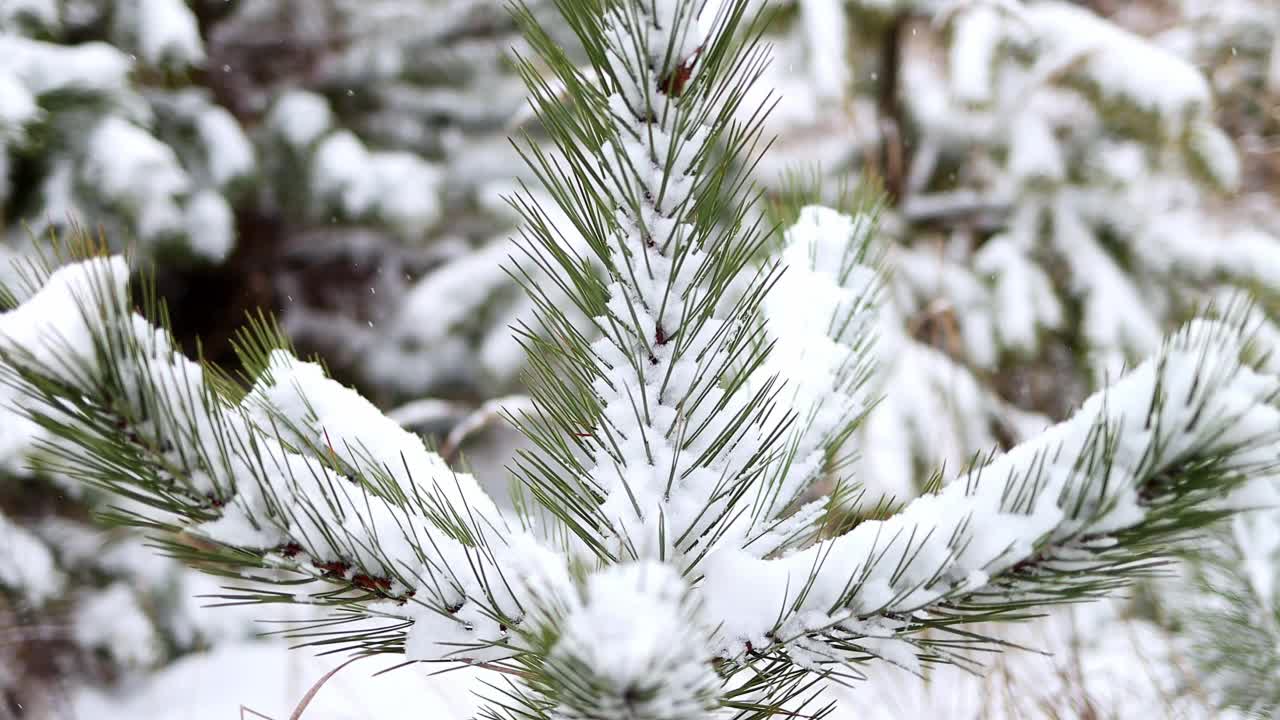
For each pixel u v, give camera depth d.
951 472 3.08
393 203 5.36
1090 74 4.23
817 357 1.53
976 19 4.18
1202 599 2.26
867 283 1.62
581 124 1.39
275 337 1.49
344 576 1.38
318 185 5.40
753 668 1.43
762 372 1.53
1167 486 1.31
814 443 1.50
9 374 1.30
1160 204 4.48
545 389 1.45
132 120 4.14
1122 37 4.23
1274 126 5.09
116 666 3.87
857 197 1.69
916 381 3.33
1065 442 1.35
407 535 1.40
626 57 1.37
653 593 1.21
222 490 1.35
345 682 2.61
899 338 3.47
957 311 4.25
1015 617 1.36
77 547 3.98
